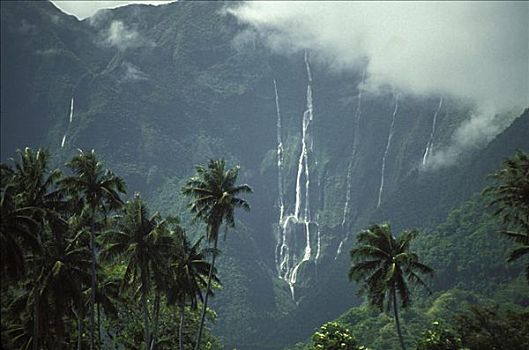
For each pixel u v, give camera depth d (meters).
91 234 81.25
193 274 90.38
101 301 90.38
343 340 97.62
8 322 83.38
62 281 75.88
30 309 79.38
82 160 82.56
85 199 81.94
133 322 104.25
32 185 73.56
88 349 100.06
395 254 80.12
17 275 63.53
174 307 106.31
